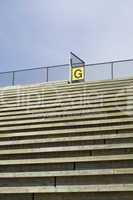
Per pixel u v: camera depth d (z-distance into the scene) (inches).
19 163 271.6
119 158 249.6
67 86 575.8
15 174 253.6
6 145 322.0
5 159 297.4
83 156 275.3
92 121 345.7
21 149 299.1
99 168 252.8
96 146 276.1
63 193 227.0
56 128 355.6
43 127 359.6
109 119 345.7
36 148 299.0
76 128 343.9
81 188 223.3
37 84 686.5
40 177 247.3
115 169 231.5
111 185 217.6
